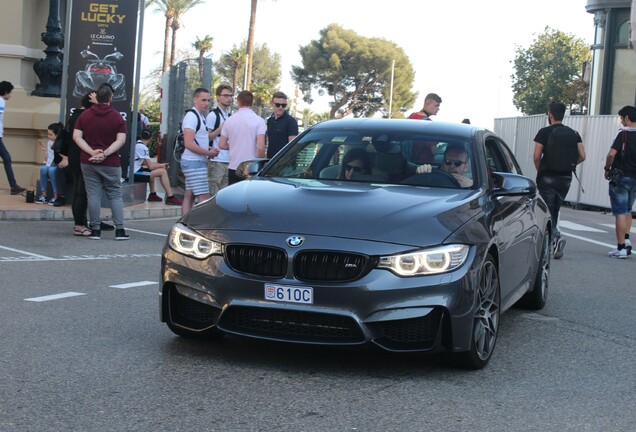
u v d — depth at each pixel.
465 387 5.30
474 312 5.40
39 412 4.53
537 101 72.44
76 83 15.05
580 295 8.99
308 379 5.31
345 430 4.43
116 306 7.31
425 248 5.26
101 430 4.30
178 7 70.56
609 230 17.08
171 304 5.70
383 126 7.00
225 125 12.02
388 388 5.20
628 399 5.23
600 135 23.36
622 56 32.94
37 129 17.12
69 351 5.77
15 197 15.30
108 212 14.21
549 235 8.23
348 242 5.23
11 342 5.97
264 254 5.32
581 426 4.67
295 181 6.40
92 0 14.94
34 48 18.58
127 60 15.09
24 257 9.80
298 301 5.22
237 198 5.88
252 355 5.80
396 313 5.17
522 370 5.79
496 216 6.12
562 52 72.69
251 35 59.84
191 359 5.66
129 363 5.52
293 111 49.09
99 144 11.44
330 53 93.19
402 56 95.31
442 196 5.97
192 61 21.42
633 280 10.21
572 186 24.62
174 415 4.55
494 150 7.28
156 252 10.71
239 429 4.38
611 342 6.79
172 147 21.84
